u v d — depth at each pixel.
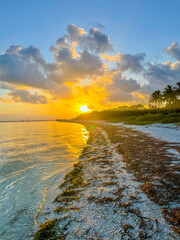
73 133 28.14
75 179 5.29
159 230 2.48
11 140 18.61
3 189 4.91
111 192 4.00
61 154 10.08
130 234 2.45
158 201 3.32
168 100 74.06
